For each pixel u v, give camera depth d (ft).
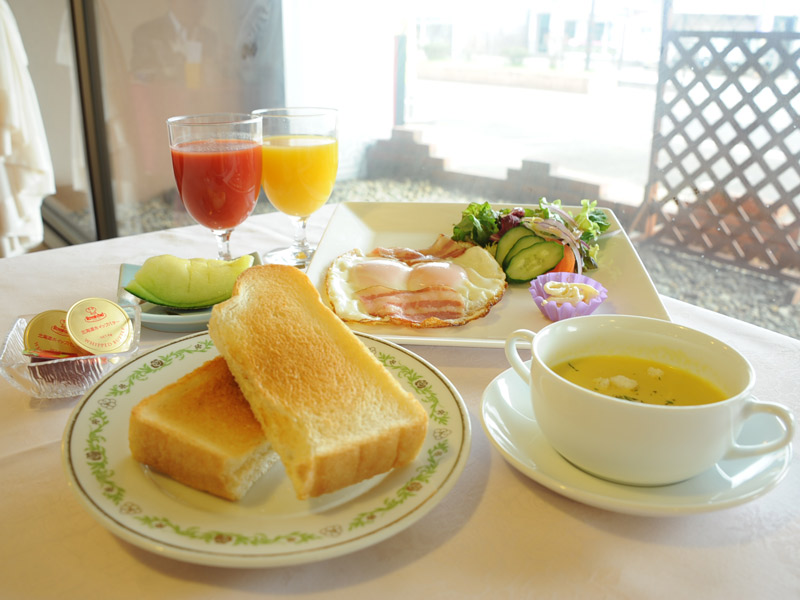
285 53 15.21
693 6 11.64
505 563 2.14
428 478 2.29
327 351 2.71
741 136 11.68
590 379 2.56
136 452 2.38
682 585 2.05
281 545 1.97
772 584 2.05
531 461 2.44
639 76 14.53
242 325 2.73
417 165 16.83
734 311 11.51
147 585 2.03
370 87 16.75
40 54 14.32
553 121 16.43
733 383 2.40
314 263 4.37
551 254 4.65
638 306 4.12
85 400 2.68
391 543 2.21
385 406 2.47
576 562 2.14
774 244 11.98
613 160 15.15
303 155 4.87
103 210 15.47
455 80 17.95
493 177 15.26
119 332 3.33
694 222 12.89
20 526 2.27
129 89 14.35
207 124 4.46
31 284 4.42
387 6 16.08
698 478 2.36
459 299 4.03
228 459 2.22
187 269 3.93
